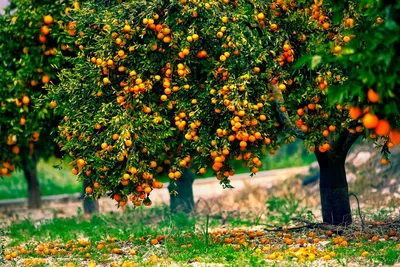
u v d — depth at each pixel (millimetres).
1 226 22141
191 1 13477
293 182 26203
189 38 13461
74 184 36062
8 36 17672
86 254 14695
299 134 14562
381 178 23547
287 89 14758
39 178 36875
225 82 13664
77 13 15539
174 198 21812
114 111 13859
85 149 14125
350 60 10086
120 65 14055
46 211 27078
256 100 14016
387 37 9453
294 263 12703
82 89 14375
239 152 14141
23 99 17359
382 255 12672
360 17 12367
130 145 13320
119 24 13758
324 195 16297
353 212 19328
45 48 17453
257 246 14258
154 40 13820
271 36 14281
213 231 18094
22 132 17828
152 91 14305
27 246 16438
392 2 9734
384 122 9828
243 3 14219
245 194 25500
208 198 25781
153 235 17359
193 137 13938
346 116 14016
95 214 21234
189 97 14242
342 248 13656
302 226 16359
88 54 14859
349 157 25797
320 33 13922
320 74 13438
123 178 13680
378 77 9586
